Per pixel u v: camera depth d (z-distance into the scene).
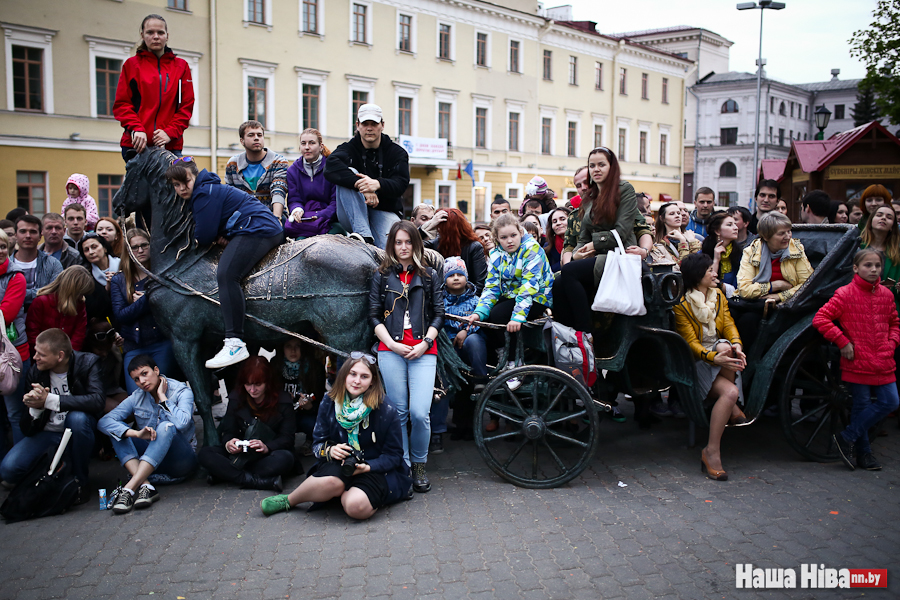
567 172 38.16
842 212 8.09
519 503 4.39
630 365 5.51
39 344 4.42
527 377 4.72
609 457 5.32
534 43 35.22
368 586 3.35
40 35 20.44
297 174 5.67
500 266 4.91
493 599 3.23
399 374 4.54
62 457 4.40
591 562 3.57
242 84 24.48
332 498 4.23
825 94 66.88
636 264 4.54
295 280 4.72
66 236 6.48
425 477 4.64
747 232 6.61
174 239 4.82
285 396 4.86
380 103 28.84
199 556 3.68
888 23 17.59
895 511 4.21
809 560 3.58
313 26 26.38
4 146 20.14
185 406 4.70
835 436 5.07
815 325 4.90
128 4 21.83
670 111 45.06
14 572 3.52
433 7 30.28
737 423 4.93
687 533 3.91
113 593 3.31
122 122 5.06
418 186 30.94
